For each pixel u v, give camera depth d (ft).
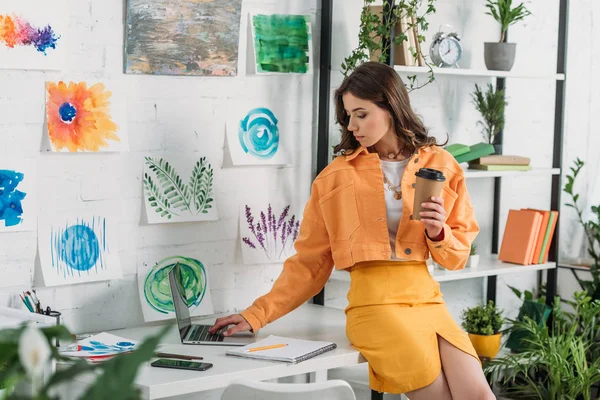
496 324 11.85
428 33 12.34
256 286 10.74
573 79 14.56
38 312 8.38
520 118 13.84
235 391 6.79
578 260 14.61
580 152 14.79
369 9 10.63
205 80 10.01
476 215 13.37
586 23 14.58
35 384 2.50
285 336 9.28
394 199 8.96
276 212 10.85
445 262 8.85
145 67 9.39
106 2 9.05
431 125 12.52
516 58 13.73
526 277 14.25
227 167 10.30
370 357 8.60
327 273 9.49
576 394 11.52
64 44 8.69
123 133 9.24
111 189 9.27
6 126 8.42
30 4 8.42
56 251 8.84
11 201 8.48
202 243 10.12
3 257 8.50
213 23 9.90
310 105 11.13
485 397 8.27
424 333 8.55
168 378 7.38
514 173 12.08
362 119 8.91
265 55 10.48
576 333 13.23
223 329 9.18
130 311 9.56
